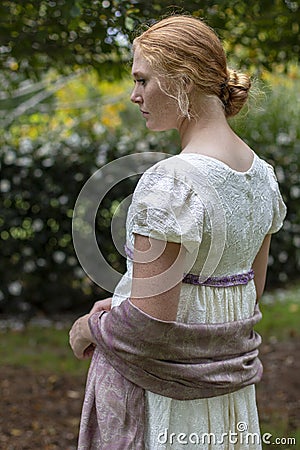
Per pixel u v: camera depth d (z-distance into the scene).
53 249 9.48
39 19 4.52
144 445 2.28
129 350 2.20
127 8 4.28
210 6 4.28
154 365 2.22
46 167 9.30
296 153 10.92
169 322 2.15
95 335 2.29
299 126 11.09
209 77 2.25
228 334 2.33
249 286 2.49
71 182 9.35
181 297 2.24
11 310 9.54
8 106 11.27
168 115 2.29
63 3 4.14
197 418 2.31
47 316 9.57
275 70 5.61
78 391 6.13
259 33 5.01
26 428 5.24
